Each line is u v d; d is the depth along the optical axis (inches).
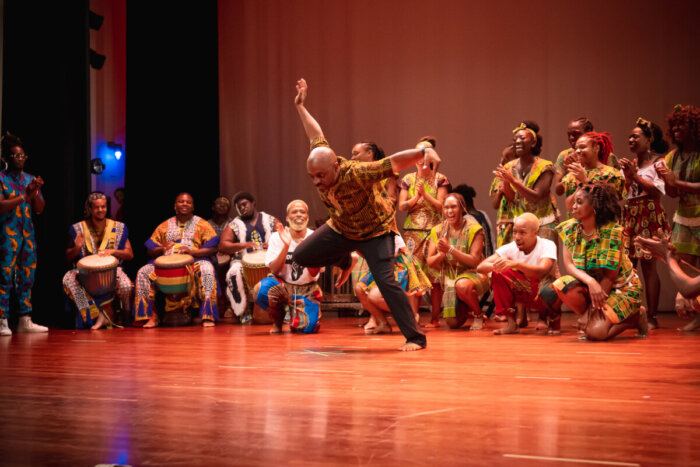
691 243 181.8
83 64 246.5
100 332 205.6
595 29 289.4
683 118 179.6
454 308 199.2
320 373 105.6
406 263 164.4
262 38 339.0
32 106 243.0
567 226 160.6
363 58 323.0
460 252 195.6
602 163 185.5
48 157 241.9
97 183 342.3
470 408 76.5
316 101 330.3
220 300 264.1
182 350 145.0
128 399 84.6
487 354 129.7
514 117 300.2
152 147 310.0
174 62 312.3
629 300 155.1
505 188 202.5
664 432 64.6
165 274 228.7
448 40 310.0
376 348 143.6
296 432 65.6
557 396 83.6
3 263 199.3
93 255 229.9
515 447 59.5
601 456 56.5
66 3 243.9
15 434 66.1
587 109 290.2
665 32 281.0
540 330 187.5
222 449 59.6
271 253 184.9
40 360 128.9
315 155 123.3
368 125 321.7
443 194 220.4
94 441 63.0
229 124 343.3
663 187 194.5
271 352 138.1
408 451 58.4
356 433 64.9
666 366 110.8
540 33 296.7
